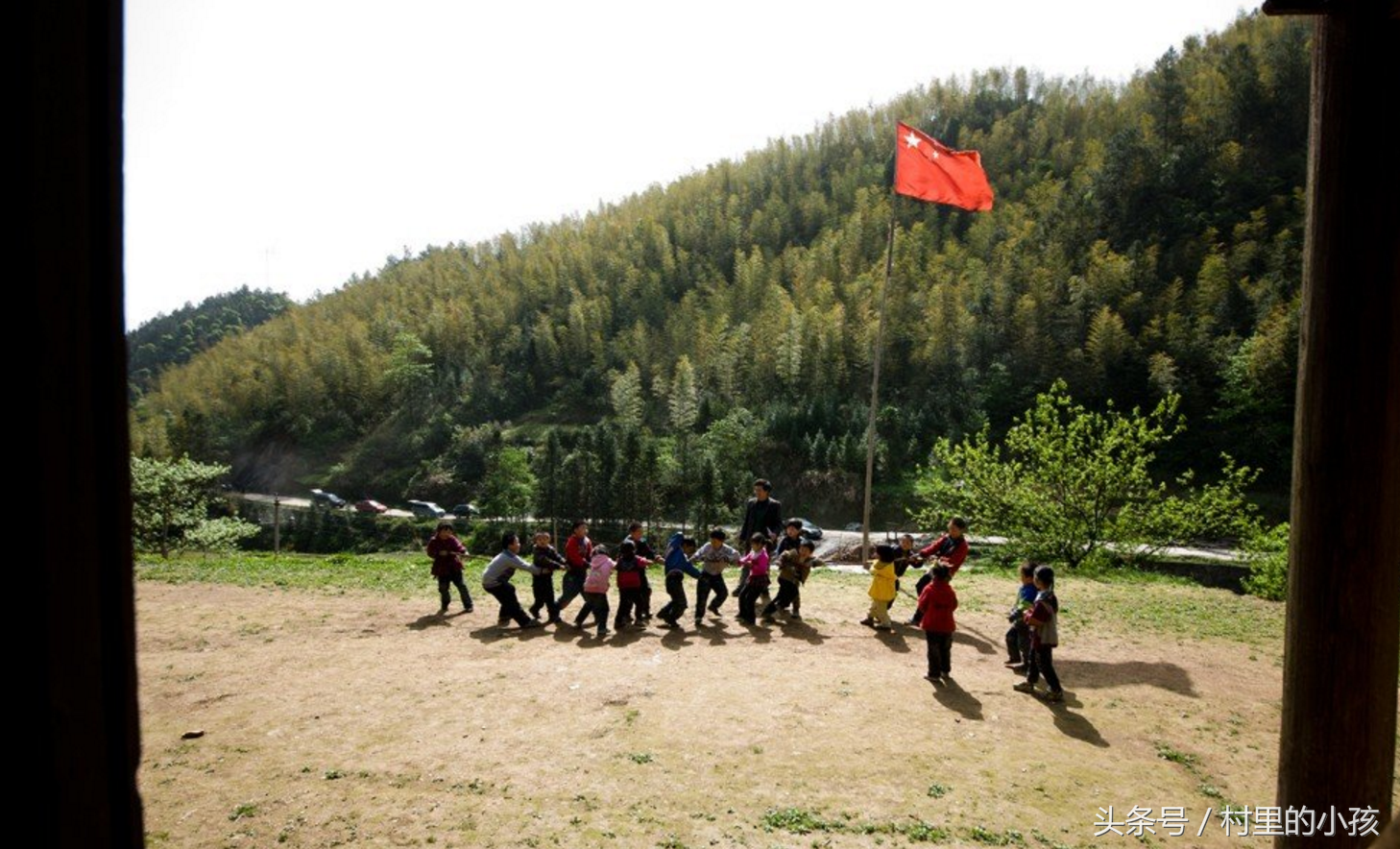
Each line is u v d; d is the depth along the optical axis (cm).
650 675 906
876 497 6744
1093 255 9206
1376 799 335
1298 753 348
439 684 875
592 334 11525
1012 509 2155
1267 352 6512
